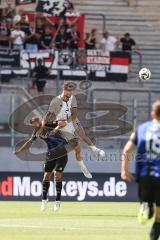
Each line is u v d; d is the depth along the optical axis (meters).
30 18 78.44
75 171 65.19
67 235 34.84
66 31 78.19
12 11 78.62
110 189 60.00
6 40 77.00
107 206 54.91
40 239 33.00
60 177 47.34
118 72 76.00
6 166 66.12
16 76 72.44
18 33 77.06
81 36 79.31
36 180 59.38
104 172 63.66
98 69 75.25
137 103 71.69
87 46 79.00
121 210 50.97
